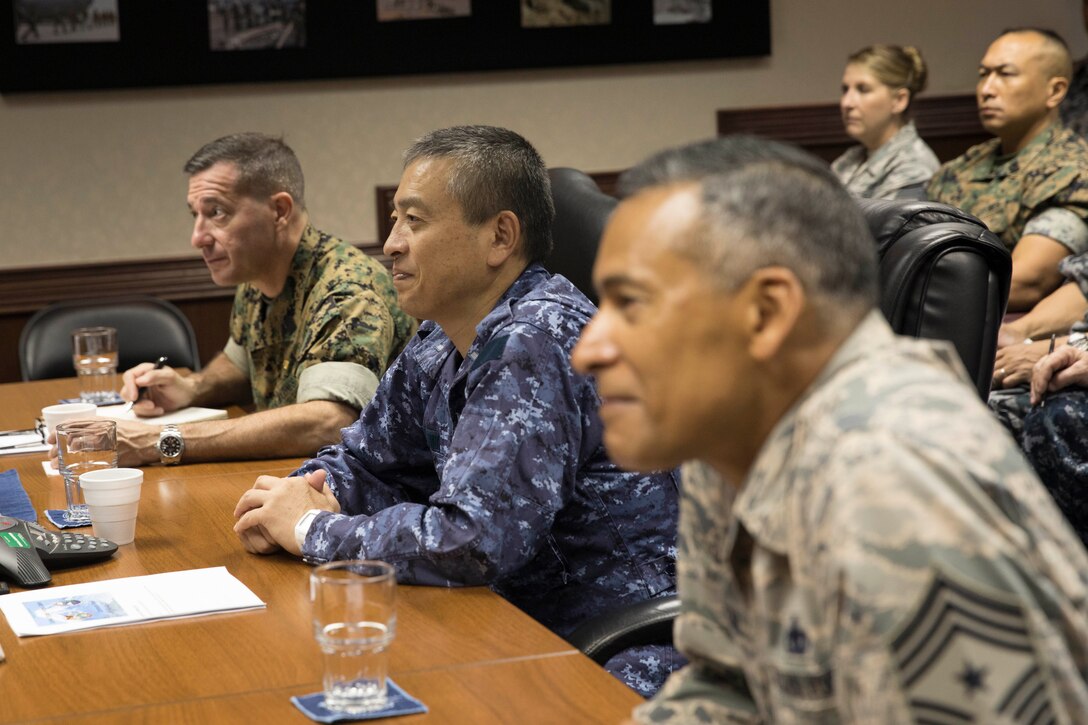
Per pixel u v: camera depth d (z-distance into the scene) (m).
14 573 1.74
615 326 0.95
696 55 5.39
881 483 0.84
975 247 1.92
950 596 0.81
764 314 0.92
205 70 5.03
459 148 1.91
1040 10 5.70
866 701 0.84
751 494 0.95
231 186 2.86
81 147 5.00
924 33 5.62
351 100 5.20
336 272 2.85
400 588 1.70
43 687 1.37
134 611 1.60
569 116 5.38
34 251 5.00
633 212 0.95
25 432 2.80
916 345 0.95
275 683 1.37
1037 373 3.12
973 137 5.72
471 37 5.22
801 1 5.50
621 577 1.86
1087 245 3.93
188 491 2.26
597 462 1.84
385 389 2.13
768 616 0.95
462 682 1.36
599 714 1.28
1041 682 0.81
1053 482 3.11
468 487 1.70
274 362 3.04
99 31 4.93
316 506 1.88
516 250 1.94
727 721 1.17
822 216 0.93
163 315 4.04
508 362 1.76
